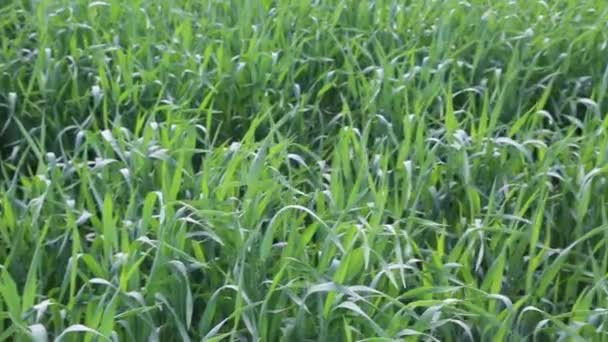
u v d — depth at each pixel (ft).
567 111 15.06
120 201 10.89
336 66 15.61
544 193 10.85
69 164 11.03
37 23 15.65
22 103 14.23
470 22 16.49
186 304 8.74
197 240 9.84
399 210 10.50
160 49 14.89
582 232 11.14
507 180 11.73
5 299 8.09
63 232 10.12
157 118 13.74
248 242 8.93
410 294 8.88
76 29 15.51
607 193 11.32
